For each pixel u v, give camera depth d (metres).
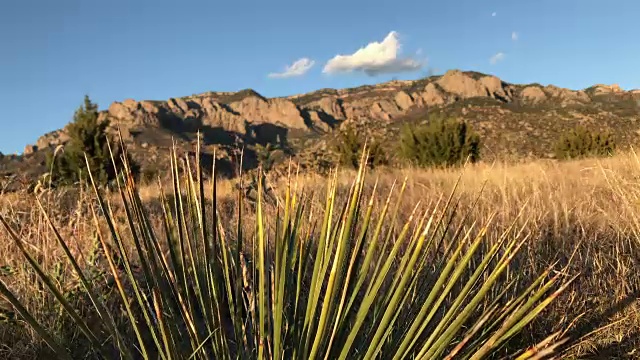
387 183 8.41
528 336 2.53
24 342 2.42
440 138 16.89
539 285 2.77
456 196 5.45
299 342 1.48
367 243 3.34
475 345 1.59
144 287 2.78
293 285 1.73
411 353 1.55
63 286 2.60
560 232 3.84
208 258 1.51
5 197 3.96
